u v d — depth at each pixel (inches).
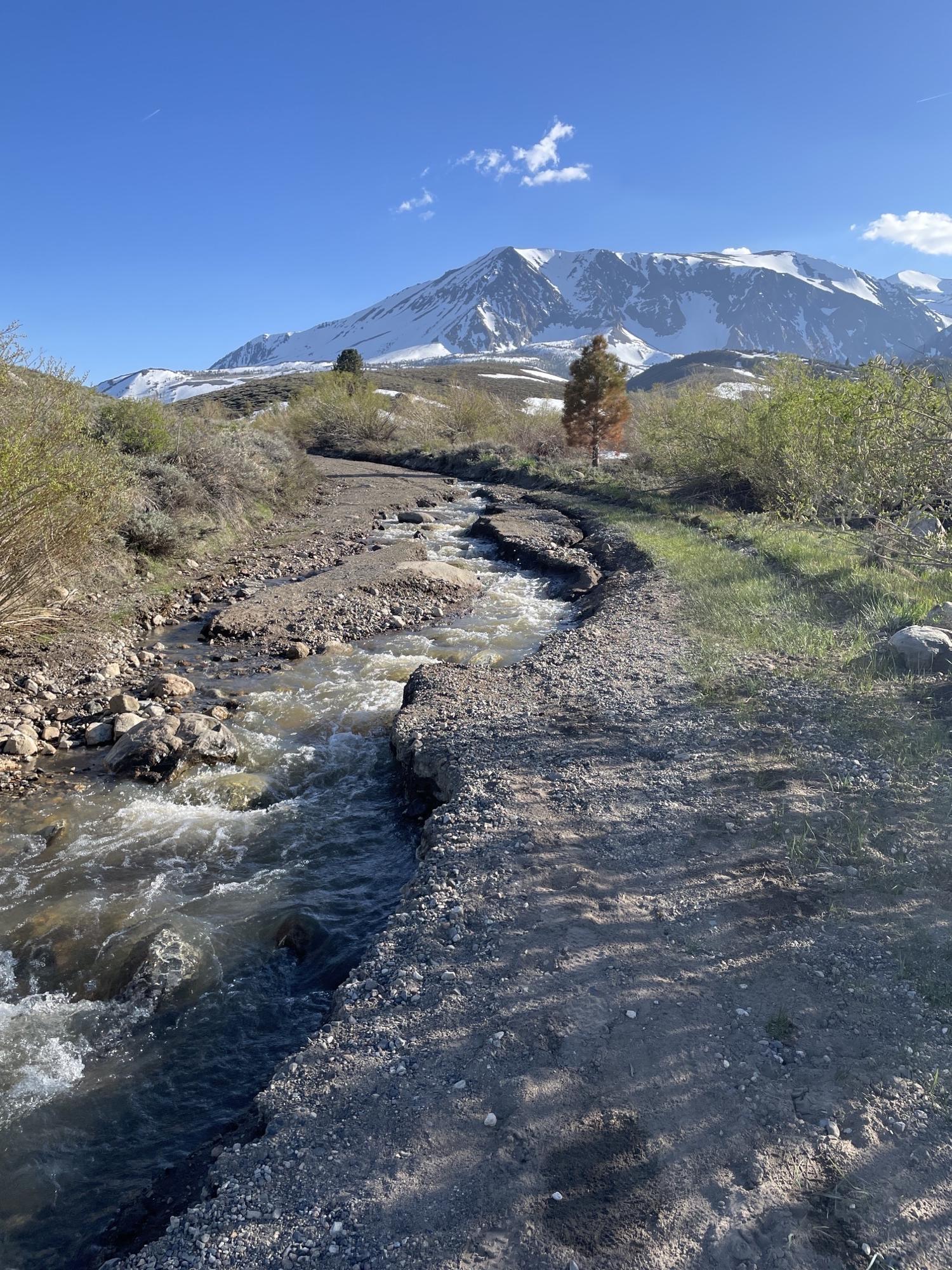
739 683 265.0
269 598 473.1
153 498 560.4
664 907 152.9
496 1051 122.1
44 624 379.9
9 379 340.8
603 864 168.4
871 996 125.9
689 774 203.6
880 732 215.3
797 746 213.0
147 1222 109.4
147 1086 137.7
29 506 305.4
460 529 762.2
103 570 440.5
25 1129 129.4
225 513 676.7
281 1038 147.2
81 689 330.0
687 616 360.5
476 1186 100.9
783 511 530.6
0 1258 107.7
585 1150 104.3
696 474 792.3
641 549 532.4
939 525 378.9
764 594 373.4
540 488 1011.9
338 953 167.0
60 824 224.5
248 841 217.2
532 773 213.5
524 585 526.0
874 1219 92.8
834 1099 108.9
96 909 186.4
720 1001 128.2
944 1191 95.3
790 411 565.9
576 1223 95.0
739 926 145.4
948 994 124.2
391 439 1697.8
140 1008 156.4
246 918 182.4
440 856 178.2
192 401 2551.7
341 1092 118.8
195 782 249.1
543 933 148.6
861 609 335.0
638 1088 113.3
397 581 501.4
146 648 392.2
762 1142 103.5
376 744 274.2
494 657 350.6
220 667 364.2
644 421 1150.3
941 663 255.9
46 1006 158.9
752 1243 91.0
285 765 262.5
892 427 349.7
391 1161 105.9
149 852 211.9
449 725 253.8
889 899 148.3
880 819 174.2
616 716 246.8
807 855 164.4
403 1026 130.3
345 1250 94.9
